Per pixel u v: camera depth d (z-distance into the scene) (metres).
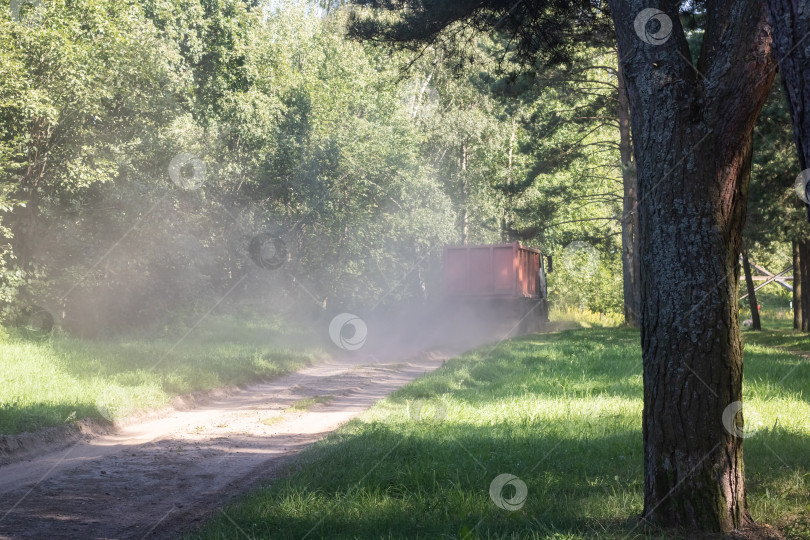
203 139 29.58
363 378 17.16
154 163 25.91
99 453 8.67
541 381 14.46
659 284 5.22
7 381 11.53
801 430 8.85
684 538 4.88
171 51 25.06
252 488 6.78
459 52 12.01
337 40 37.84
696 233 5.11
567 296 52.75
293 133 33.81
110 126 23.03
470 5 10.42
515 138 47.06
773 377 14.25
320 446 8.34
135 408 11.16
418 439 8.32
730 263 5.18
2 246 19.22
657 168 5.24
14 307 18.67
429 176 38.31
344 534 5.16
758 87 5.03
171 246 24.95
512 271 30.03
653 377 5.26
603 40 18.80
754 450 7.70
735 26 5.05
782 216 25.94
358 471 6.89
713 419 5.06
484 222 44.31
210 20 33.38
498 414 10.52
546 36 11.33
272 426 10.70
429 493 6.30
